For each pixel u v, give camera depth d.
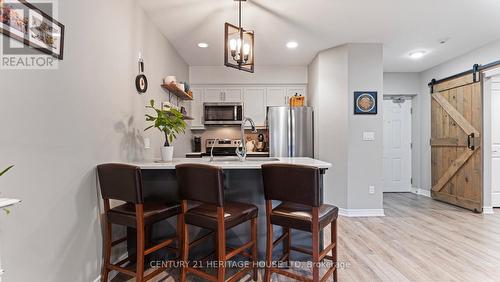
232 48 2.39
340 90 3.89
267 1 2.62
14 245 1.24
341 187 3.88
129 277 2.07
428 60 4.56
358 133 3.81
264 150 5.00
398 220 3.58
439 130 4.73
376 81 3.81
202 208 1.87
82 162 1.74
